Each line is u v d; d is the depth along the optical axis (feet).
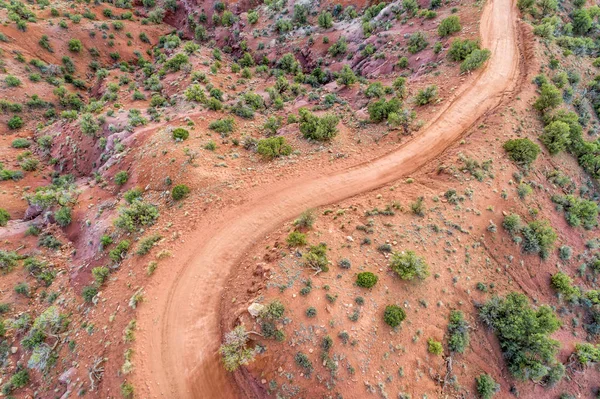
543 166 118.21
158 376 77.00
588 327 95.20
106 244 111.14
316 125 136.05
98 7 291.58
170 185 122.21
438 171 112.37
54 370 88.02
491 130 123.75
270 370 70.85
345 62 217.97
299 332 72.23
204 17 298.56
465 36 171.42
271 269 83.30
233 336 71.82
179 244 101.04
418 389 72.90
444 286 86.74
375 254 87.76
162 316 86.12
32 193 157.99
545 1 179.01
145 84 199.21
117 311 89.30
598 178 124.47
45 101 218.38
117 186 135.33
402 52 190.08
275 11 278.05
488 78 148.66
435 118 135.64
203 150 132.87
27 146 188.96
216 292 90.22
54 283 113.70
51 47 243.60
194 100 167.84
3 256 118.73
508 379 81.92
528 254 98.89
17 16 238.68
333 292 77.92
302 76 211.82
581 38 167.63
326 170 122.01
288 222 104.42
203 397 74.43
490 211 101.81
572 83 150.10
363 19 229.66
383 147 129.80
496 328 84.28
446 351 79.82
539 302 94.07
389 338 75.25
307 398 68.39
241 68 228.43
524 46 161.38
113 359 80.64
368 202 106.01
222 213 108.78
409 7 210.18
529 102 135.44
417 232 94.32
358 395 68.54
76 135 172.35
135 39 280.31
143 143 142.31
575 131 125.49
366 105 162.50
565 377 85.87
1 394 87.45
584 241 108.37
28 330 100.94
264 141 132.87
